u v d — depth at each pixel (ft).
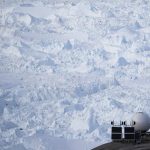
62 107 346.33
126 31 490.08
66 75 425.69
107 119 321.11
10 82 404.57
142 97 370.32
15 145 277.03
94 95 373.20
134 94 377.71
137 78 420.36
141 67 437.58
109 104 344.90
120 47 465.88
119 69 434.71
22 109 344.69
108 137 291.99
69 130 308.19
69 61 453.58
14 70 434.71
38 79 414.82
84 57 457.68
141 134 142.51
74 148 273.75
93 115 322.75
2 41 489.67
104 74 427.33
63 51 469.57
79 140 286.87
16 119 328.49
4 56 459.73
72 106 344.08
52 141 280.51
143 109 343.05
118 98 366.84
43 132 306.55
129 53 456.04
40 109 345.51
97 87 390.42
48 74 430.61
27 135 300.20
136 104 353.10
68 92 376.07
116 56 452.76
